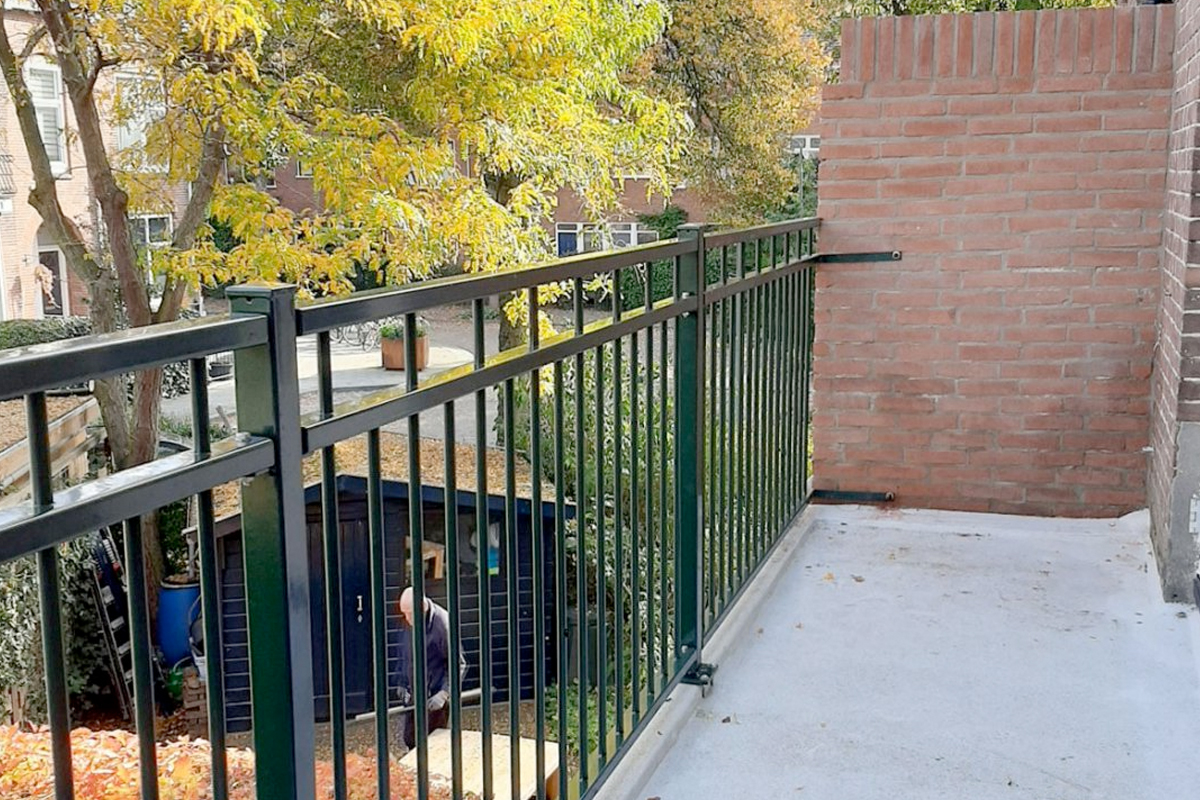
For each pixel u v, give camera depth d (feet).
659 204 61.82
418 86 27.84
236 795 8.34
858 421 14.97
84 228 30.89
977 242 14.20
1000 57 13.80
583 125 32.30
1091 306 13.98
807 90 59.57
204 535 3.65
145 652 3.38
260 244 26.55
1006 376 14.39
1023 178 13.94
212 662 3.73
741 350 10.77
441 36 25.44
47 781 7.93
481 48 27.50
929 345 14.56
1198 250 10.79
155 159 27.73
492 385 5.56
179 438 31.35
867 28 14.14
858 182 14.44
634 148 36.09
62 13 25.32
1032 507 14.58
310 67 27.89
